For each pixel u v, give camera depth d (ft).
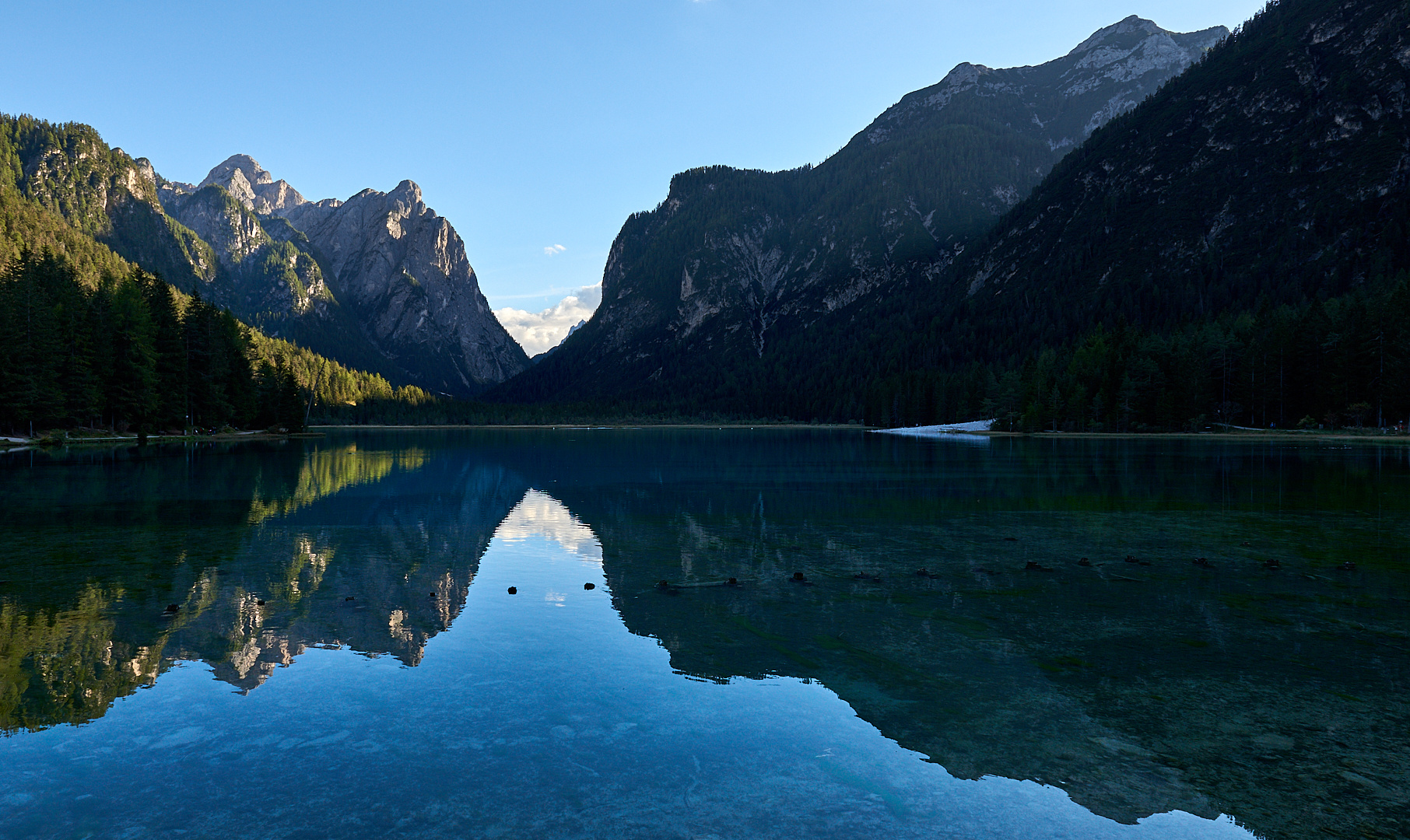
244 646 40.86
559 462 202.08
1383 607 48.44
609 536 78.48
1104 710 32.09
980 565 62.54
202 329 341.82
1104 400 383.24
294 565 62.64
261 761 27.37
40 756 27.76
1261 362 347.56
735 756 27.99
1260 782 25.93
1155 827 22.99
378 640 42.06
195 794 24.97
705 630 44.14
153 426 304.30
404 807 24.16
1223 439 314.76
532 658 39.14
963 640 42.01
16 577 57.57
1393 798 24.71
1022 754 28.14
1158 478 139.74
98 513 93.45
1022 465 179.93
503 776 26.32
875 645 41.19
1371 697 33.40
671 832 22.63
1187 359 354.13
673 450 274.98
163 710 31.96
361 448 285.84
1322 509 95.55
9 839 22.00
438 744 28.86
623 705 32.86
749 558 65.82
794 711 32.19
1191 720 30.99
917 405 565.53
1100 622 45.39
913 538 75.97
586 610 48.75
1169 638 42.19
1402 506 97.45
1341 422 317.22
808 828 22.98
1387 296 313.94
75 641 41.47
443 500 110.83
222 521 87.97
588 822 23.27
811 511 98.22
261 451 245.45
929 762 27.50
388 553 68.74
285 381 419.54
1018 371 483.51
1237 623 45.09
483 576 59.11
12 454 203.21
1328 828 22.93
